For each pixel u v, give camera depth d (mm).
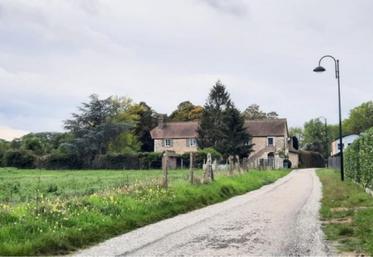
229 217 17609
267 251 11305
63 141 93812
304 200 24453
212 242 12500
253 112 146250
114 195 18062
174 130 104812
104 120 96750
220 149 85938
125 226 14867
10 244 11188
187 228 14914
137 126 111125
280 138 99625
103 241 12906
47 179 44344
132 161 84375
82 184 34750
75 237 12484
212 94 94938
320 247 11766
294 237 13195
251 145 87938
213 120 92438
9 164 84688
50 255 11148
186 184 24641
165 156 22219
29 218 13086
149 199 18609
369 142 25297
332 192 28125
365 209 18000
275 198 25844
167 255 10883
